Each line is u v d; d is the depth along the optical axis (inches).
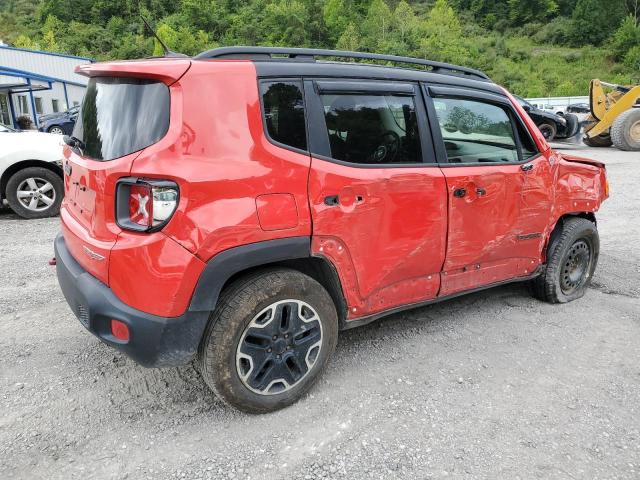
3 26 4707.2
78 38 3804.1
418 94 127.5
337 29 3924.7
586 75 3238.2
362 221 113.2
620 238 251.8
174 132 93.0
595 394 119.0
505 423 107.7
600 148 660.1
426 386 120.6
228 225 95.2
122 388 118.0
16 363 128.0
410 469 94.0
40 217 278.8
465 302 171.3
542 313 163.2
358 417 108.6
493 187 138.0
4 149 267.3
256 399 105.4
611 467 95.6
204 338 100.0
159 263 92.0
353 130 114.3
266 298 101.7
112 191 95.9
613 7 3759.8
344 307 117.9
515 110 149.3
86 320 102.3
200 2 4151.1
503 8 4463.6
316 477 91.8
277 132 103.5
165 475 91.8
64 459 95.3
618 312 165.2
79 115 118.0
